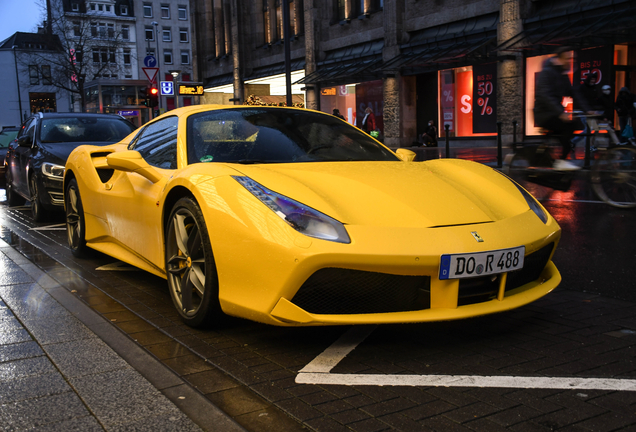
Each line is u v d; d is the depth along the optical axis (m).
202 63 39.44
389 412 1.87
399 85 22.17
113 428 1.73
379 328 2.78
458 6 19.69
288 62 16.12
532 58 17.42
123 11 68.12
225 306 2.52
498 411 1.86
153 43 69.88
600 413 1.83
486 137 19.86
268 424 1.81
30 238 5.56
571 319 2.85
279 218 2.36
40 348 2.44
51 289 3.46
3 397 1.96
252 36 33.00
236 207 2.48
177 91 19.34
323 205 2.43
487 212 2.65
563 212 6.09
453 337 2.62
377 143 3.68
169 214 3.04
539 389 2.03
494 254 2.41
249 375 2.21
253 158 3.11
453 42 19.81
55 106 70.69
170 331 2.77
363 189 2.62
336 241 2.26
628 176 6.07
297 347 2.53
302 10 28.33
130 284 3.71
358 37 24.58
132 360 2.32
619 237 4.80
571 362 2.28
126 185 3.63
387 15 22.30
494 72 19.45
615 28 13.99
